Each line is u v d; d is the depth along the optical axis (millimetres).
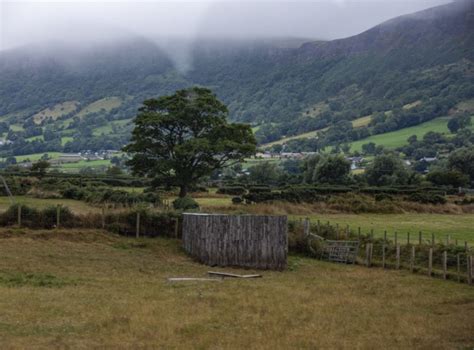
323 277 34281
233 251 38719
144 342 17156
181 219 43750
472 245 43844
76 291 25219
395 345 17719
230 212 58500
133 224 43000
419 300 26375
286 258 38656
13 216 41281
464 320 21812
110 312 20891
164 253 40094
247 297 25422
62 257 34875
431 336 19000
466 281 32656
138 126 66750
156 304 22797
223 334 18359
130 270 33344
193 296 25141
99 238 40688
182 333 18422
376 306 24531
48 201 61094
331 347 17266
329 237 45750
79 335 17703
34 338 17016
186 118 65750
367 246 39969
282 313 22078
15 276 28547
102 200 60562
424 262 37969
